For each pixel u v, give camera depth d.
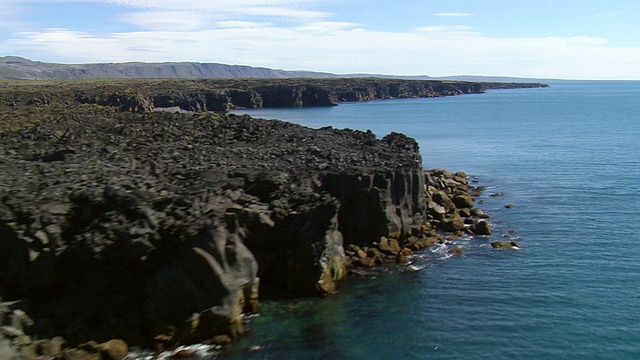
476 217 56.78
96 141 54.38
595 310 35.75
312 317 34.03
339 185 44.78
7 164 42.44
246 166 46.75
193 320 30.14
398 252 44.47
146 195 34.41
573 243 48.66
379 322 33.91
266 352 30.05
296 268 36.78
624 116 188.62
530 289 38.94
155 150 51.88
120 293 31.66
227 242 32.12
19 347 26.61
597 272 42.03
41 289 30.52
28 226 30.70
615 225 53.91
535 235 50.91
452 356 30.52
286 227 38.16
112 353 28.00
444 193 60.84
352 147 60.25
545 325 33.88
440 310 35.69
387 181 45.34
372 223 44.69
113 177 38.69
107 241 30.62
